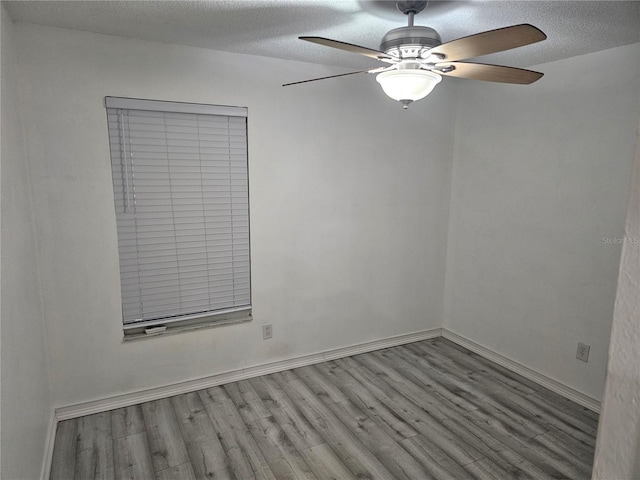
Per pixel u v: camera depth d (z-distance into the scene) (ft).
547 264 9.77
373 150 11.01
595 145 8.63
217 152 9.19
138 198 8.61
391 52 5.85
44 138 7.63
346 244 11.09
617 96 8.20
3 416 4.58
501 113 10.60
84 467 7.20
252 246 9.91
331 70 10.11
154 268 8.98
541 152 9.71
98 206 8.27
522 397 9.58
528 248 10.19
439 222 12.39
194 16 6.87
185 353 9.53
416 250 12.17
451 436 8.18
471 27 7.14
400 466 7.35
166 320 9.26
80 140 7.93
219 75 8.91
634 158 1.38
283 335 10.66
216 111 8.96
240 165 9.48
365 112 10.73
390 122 11.11
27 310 6.46
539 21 6.82
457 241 12.28
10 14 6.75
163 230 8.95
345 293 11.32
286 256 10.35
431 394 9.69
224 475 7.09
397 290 12.10
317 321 11.06
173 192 8.91
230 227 9.61
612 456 1.53
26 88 7.36
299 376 10.49
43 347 7.75
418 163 11.72
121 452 7.59
